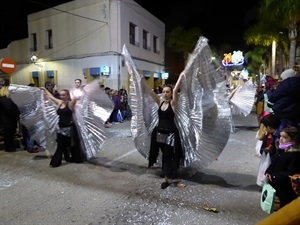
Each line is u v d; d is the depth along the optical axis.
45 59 19.61
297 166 2.94
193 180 5.00
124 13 17.11
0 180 5.09
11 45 21.67
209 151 4.89
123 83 17.19
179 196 4.30
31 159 6.54
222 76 4.89
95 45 17.23
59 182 4.96
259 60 31.72
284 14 14.62
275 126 3.88
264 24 20.58
